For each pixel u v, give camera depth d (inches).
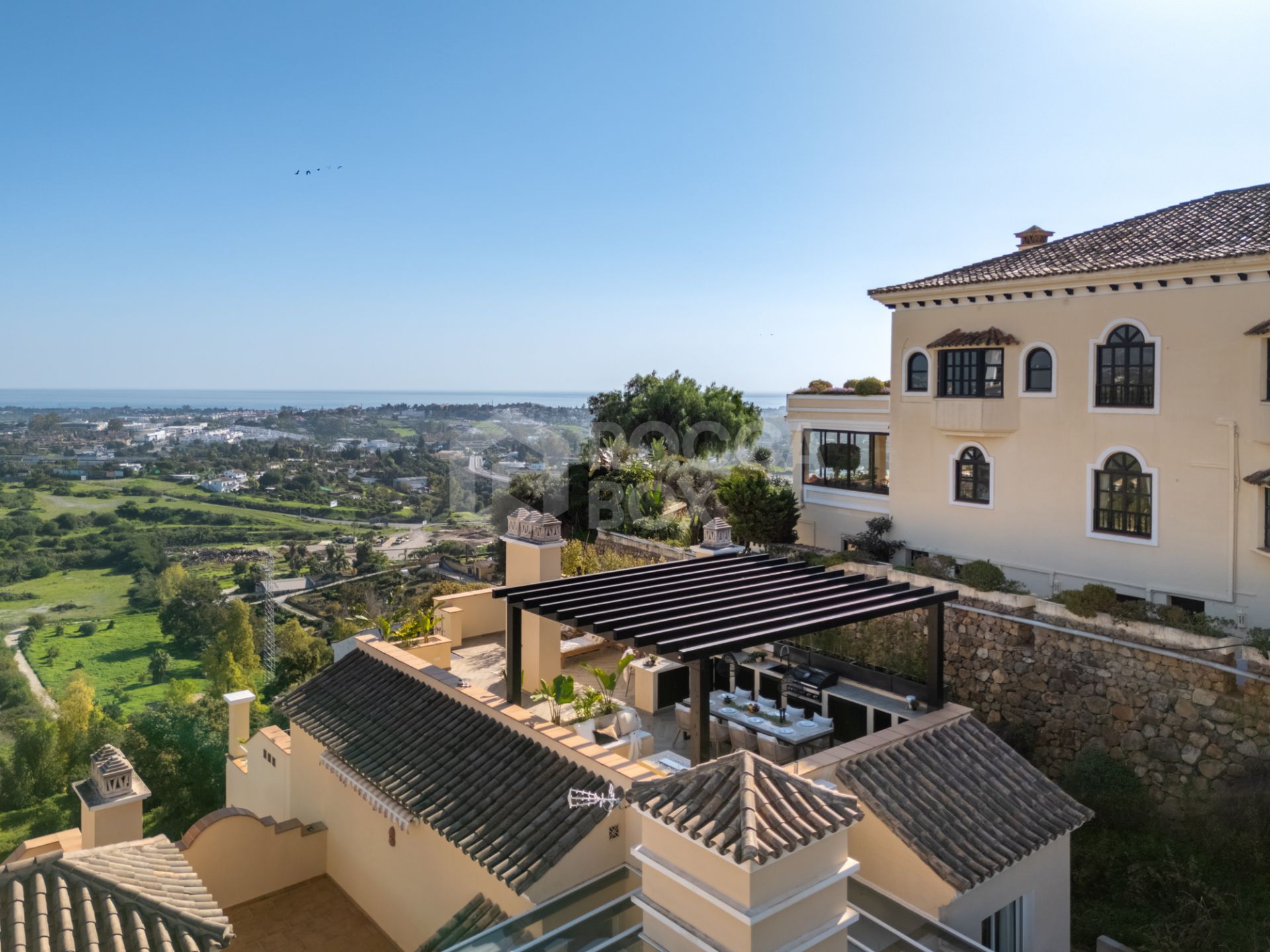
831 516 1025.5
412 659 520.1
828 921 245.0
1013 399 785.6
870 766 374.0
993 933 359.9
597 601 432.8
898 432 899.4
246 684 1461.6
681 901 246.1
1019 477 788.0
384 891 452.8
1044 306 759.1
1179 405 669.3
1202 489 658.8
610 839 348.8
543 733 399.5
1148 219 805.2
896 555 899.4
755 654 555.5
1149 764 589.0
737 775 258.5
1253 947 448.1
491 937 311.6
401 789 397.7
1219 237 677.3
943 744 406.3
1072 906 512.4
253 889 493.7
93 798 496.1
